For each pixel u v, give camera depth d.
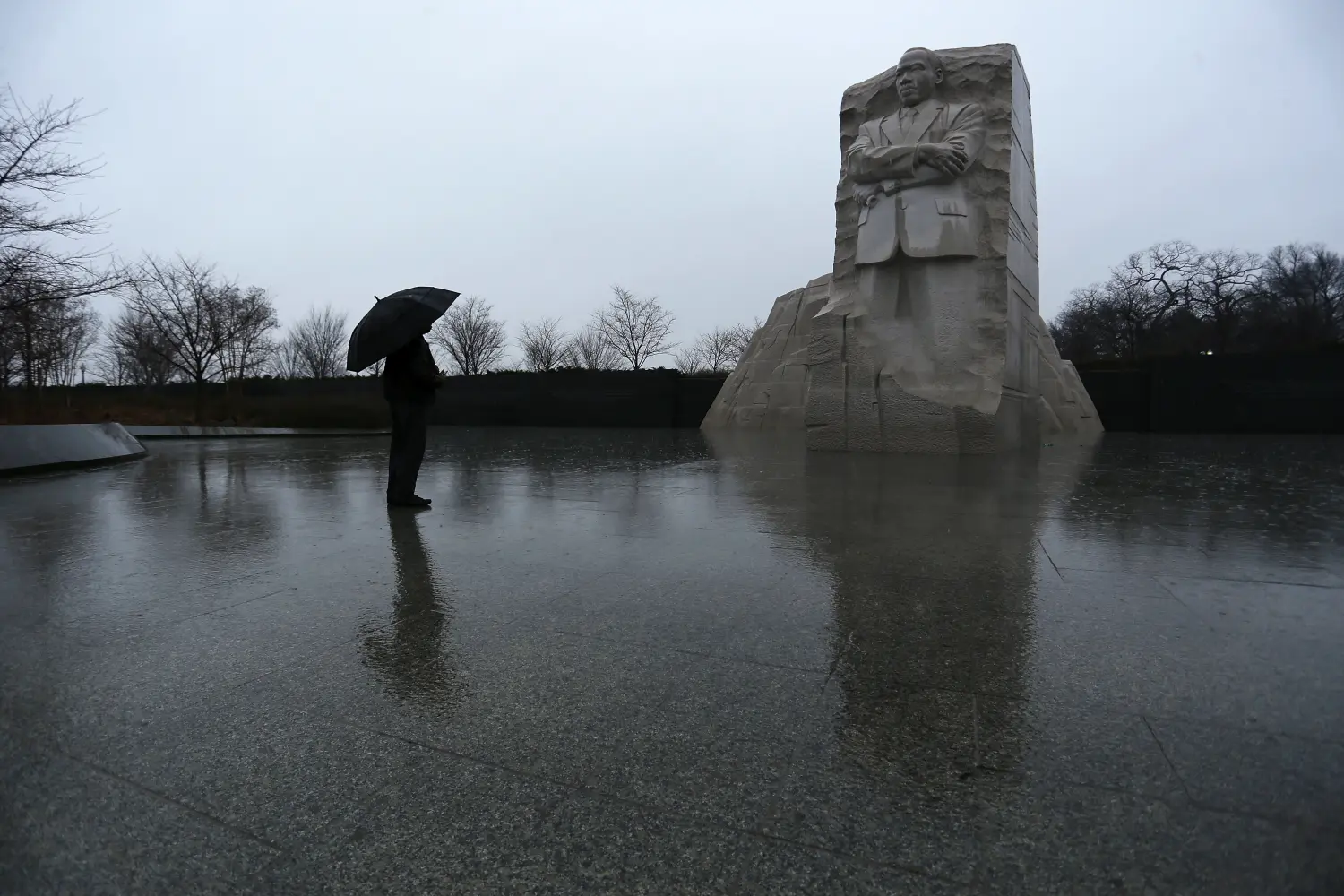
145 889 1.53
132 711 2.31
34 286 10.82
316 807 1.80
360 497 6.85
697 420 24.92
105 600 3.49
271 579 3.86
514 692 2.42
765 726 2.16
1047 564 3.94
